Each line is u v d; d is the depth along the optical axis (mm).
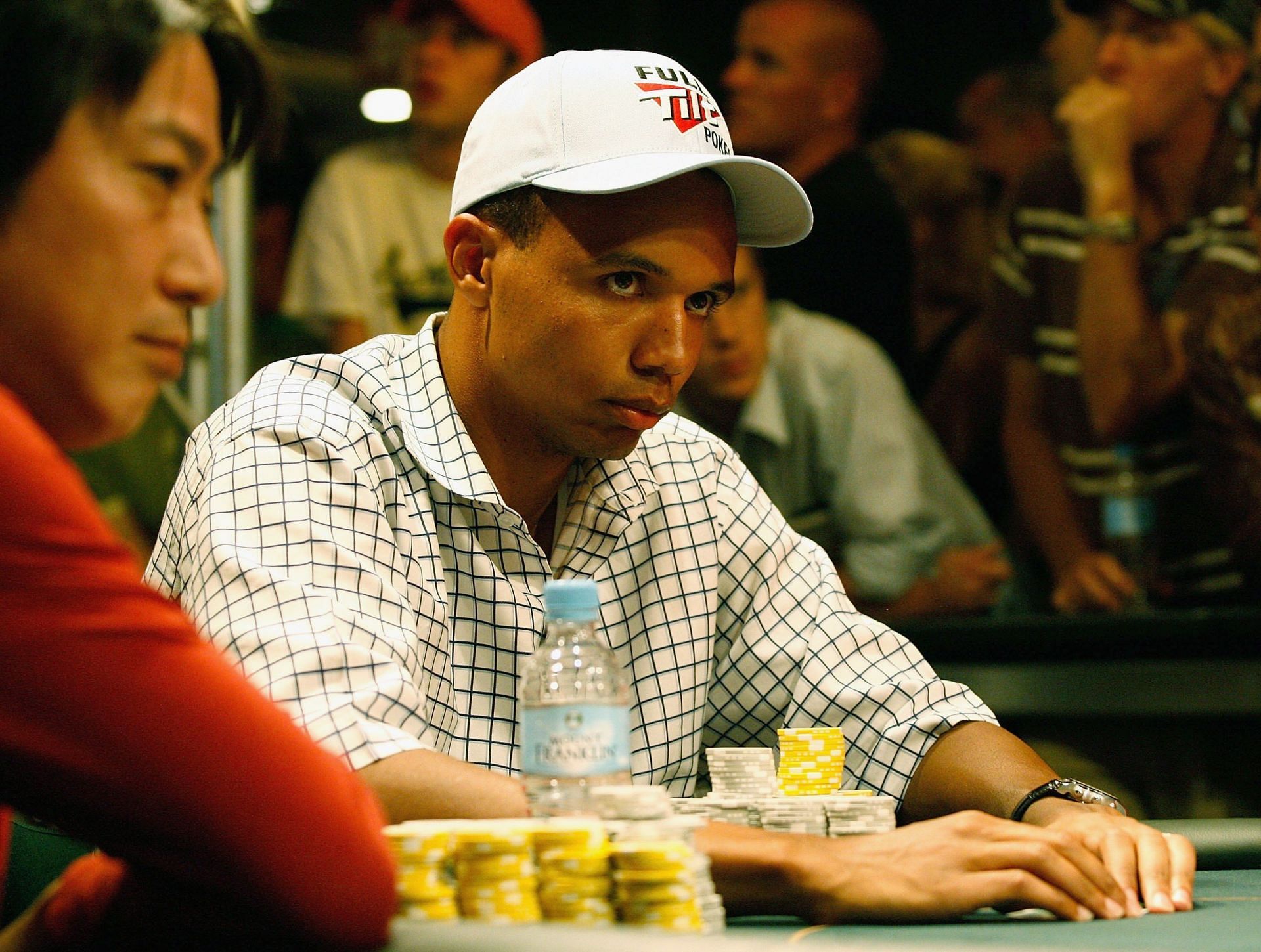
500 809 1606
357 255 6418
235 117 1206
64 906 1290
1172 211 5734
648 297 2020
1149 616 5547
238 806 1114
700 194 2037
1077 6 5898
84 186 1092
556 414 2080
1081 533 5914
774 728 2471
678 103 2094
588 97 2049
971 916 1622
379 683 1779
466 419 2223
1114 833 1782
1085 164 5875
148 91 1104
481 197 2074
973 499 6145
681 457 2484
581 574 2332
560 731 1540
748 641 2475
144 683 1093
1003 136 6086
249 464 1979
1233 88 5566
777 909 1565
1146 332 5766
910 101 6266
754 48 6500
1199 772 5402
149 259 1125
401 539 2105
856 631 2445
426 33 6402
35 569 1068
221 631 1820
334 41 6426
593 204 1991
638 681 2346
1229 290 5570
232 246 5547
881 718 2326
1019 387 6047
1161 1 5676
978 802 2119
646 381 2045
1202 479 5652
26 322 1111
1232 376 5551
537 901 1353
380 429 2164
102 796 1092
